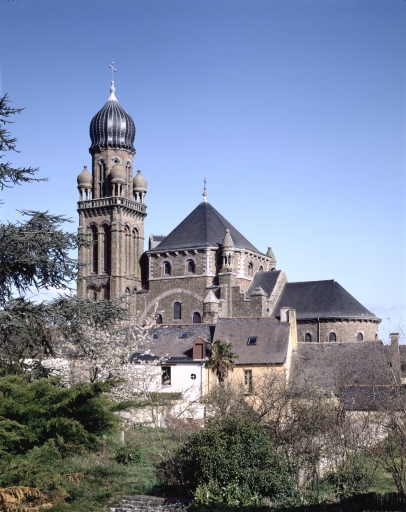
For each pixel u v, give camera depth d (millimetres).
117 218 95562
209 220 91500
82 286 95750
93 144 101125
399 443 27469
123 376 44938
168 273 90438
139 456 31078
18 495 14914
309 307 82188
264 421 28938
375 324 81375
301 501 25625
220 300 82625
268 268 94438
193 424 35656
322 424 28953
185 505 25375
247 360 61219
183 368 61688
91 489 17266
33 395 17094
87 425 17359
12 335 23453
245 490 25859
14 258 23453
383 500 25922
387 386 35531
